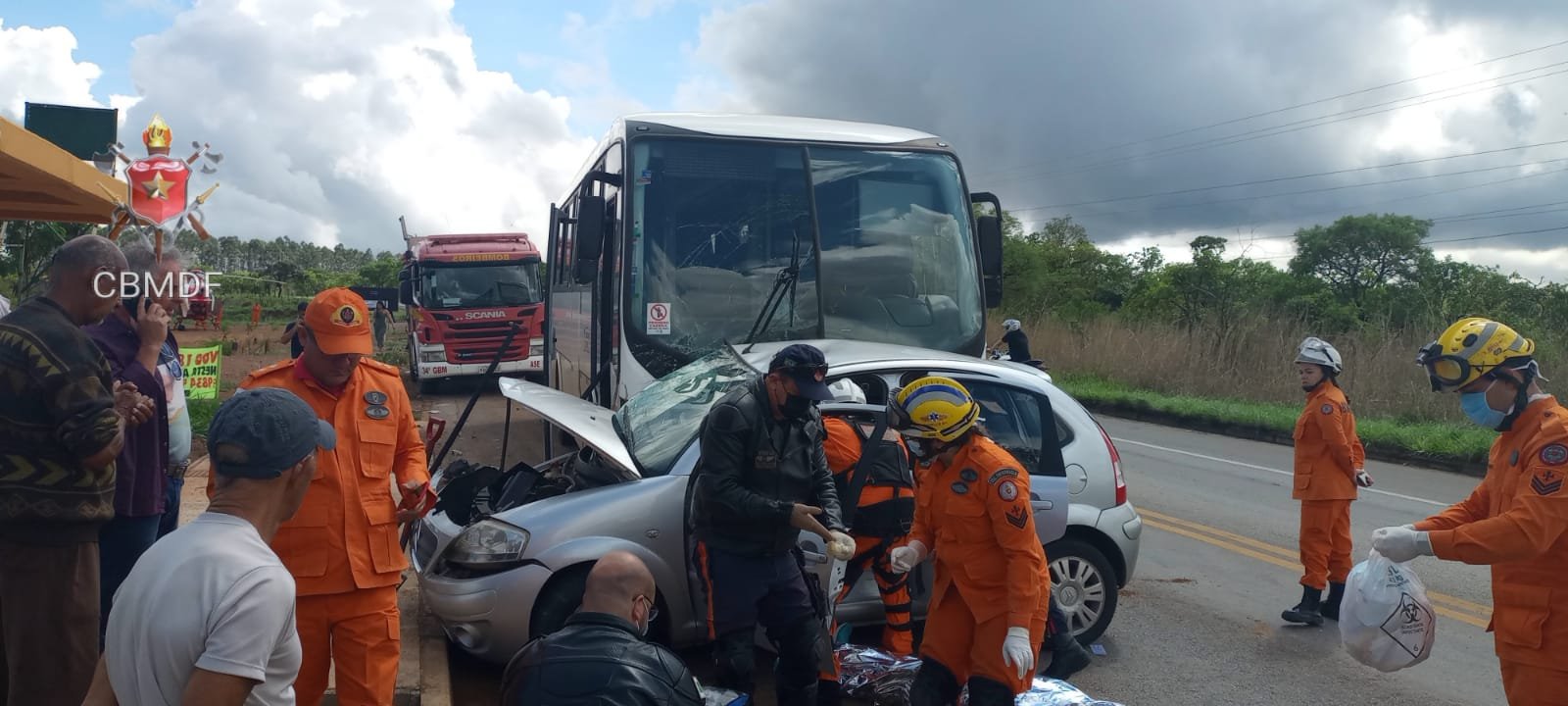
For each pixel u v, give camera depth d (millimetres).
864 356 6160
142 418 3818
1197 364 23000
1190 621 6879
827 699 4543
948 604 3973
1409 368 19062
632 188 8266
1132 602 7289
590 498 5285
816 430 4551
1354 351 20047
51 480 3271
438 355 19734
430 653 5512
